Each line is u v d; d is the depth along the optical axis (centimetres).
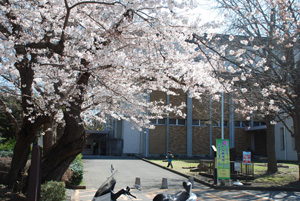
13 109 1811
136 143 3675
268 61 1236
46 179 817
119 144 3638
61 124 1452
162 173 1838
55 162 835
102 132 3706
